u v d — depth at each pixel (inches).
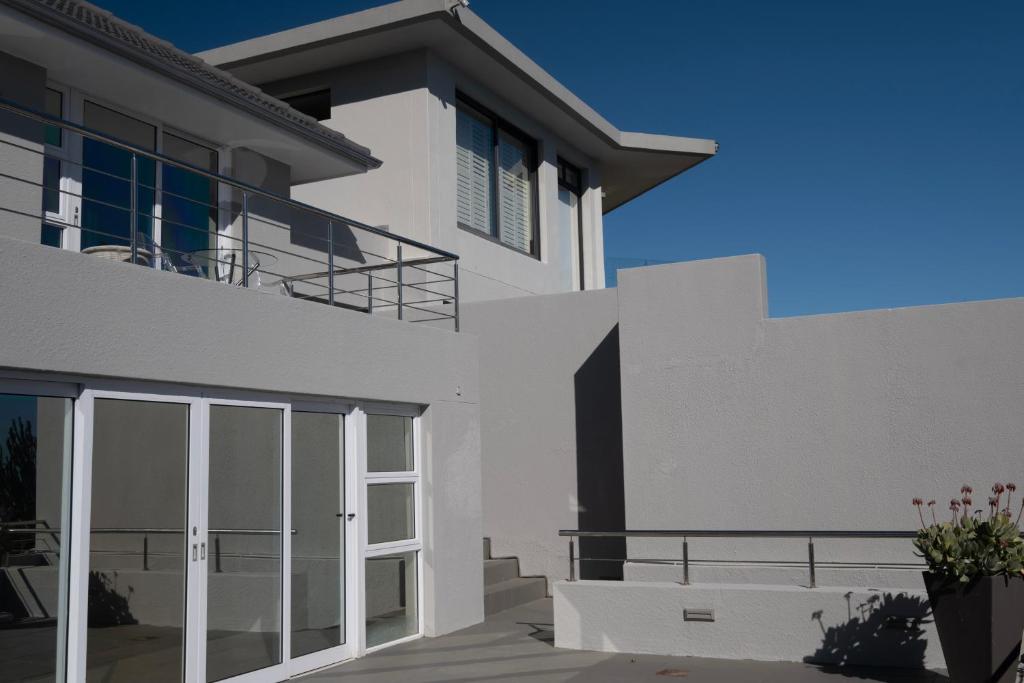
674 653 351.6
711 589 348.8
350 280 497.4
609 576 506.3
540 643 377.1
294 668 321.7
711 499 440.8
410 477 390.3
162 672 271.9
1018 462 393.7
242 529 305.0
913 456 409.7
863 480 416.8
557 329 531.5
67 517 249.6
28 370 237.9
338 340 347.6
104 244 378.0
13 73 339.6
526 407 534.0
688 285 453.7
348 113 586.6
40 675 238.2
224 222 439.2
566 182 747.4
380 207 568.7
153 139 408.2
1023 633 279.7
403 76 570.6
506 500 533.3
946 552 276.7
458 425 415.2
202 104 392.8
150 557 271.4
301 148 451.8
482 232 611.2
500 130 651.5
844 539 418.0
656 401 454.3
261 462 315.0
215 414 298.4
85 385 255.6
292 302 326.3
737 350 441.7
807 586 346.6
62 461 250.2
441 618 394.9
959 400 404.5
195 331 285.9
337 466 354.0
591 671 324.8
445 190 570.3
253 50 573.0
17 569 234.2
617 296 516.7
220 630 293.0
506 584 488.1
